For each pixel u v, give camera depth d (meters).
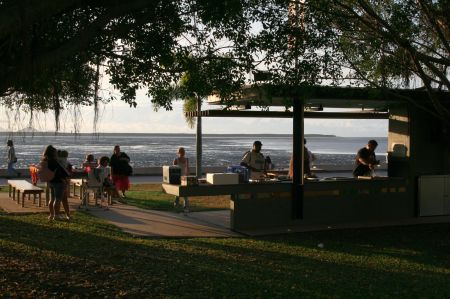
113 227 11.12
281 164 46.94
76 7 6.25
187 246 9.43
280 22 8.62
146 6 6.64
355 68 9.78
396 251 9.52
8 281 6.56
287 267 8.04
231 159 60.97
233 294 6.41
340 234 11.05
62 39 6.31
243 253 9.01
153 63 7.77
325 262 8.54
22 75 5.26
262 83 8.66
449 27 9.80
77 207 14.04
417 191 13.10
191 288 6.62
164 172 11.48
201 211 13.72
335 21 9.53
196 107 16.19
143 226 11.38
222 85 8.12
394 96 11.06
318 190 12.14
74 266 7.60
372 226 11.94
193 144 154.88
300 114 11.67
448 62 9.48
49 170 11.70
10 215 12.43
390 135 13.53
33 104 7.12
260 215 11.53
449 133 10.70
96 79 7.43
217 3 7.21
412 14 9.83
